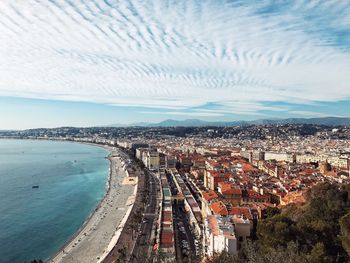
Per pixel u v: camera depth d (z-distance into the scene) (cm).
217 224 15675
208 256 14438
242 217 16888
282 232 11912
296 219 14775
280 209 19125
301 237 11944
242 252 12138
